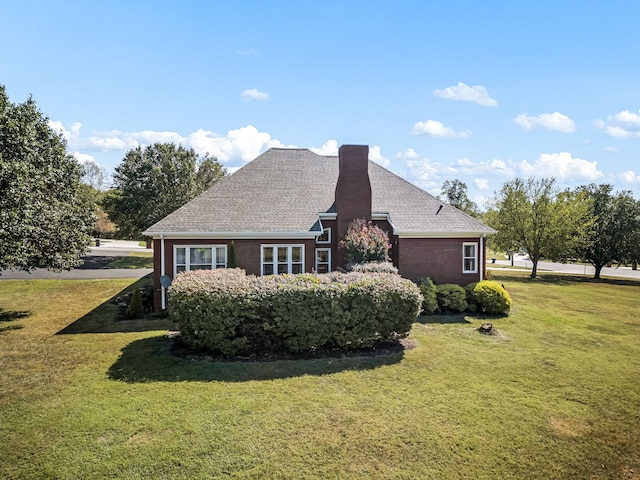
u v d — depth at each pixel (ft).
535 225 117.39
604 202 126.82
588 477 17.53
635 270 160.86
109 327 42.86
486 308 52.54
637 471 18.06
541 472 17.74
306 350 33.65
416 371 29.60
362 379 27.73
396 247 60.13
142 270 99.14
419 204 65.62
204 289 31.65
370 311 33.96
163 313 50.16
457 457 18.58
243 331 32.35
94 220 59.98
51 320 46.34
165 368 29.27
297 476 16.90
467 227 61.05
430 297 51.24
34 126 50.88
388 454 18.66
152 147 130.62
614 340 40.86
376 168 73.00
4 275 84.74
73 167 59.31
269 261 55.26
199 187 137.59
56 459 17.69
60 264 49.96
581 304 64.85
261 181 63.98
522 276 119.85
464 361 32.32
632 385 28.02
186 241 52.54
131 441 19.20
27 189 38.73
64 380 26.84
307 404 23.57
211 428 20.52
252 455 18.28
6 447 18.56
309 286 32.86
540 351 36.06
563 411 23.66
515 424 21.89
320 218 59.98
